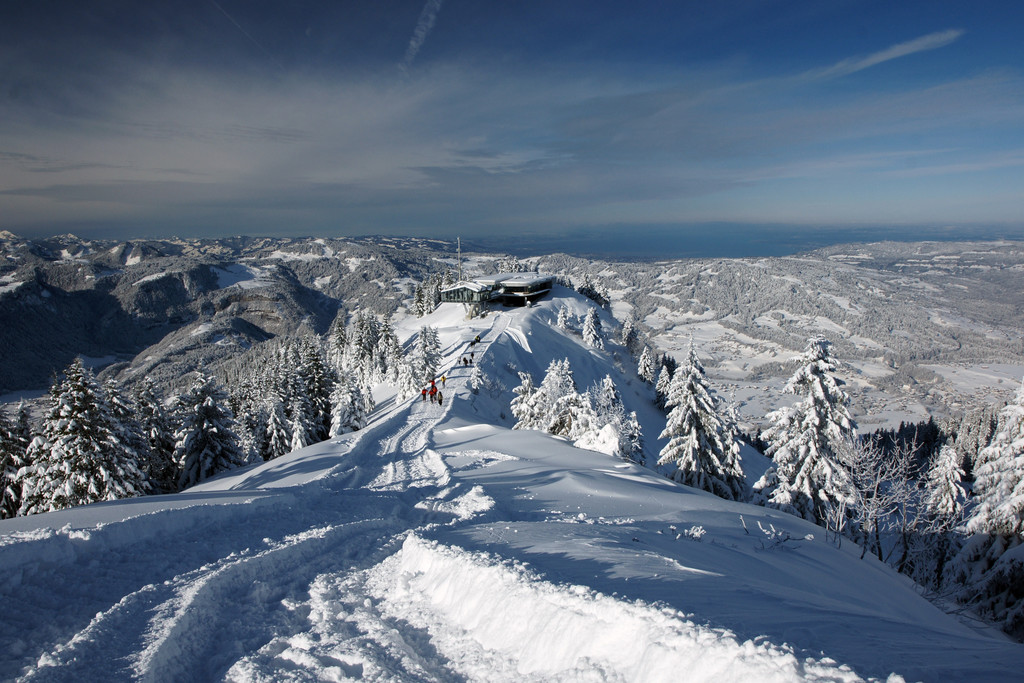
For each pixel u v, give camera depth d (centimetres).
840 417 1806
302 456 2289
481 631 491
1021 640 1087
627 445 2425
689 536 912
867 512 1394
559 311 9331
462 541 734
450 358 5781
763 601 502
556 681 387
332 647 480
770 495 1972
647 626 391
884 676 310
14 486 2555
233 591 638
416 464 2052
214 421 3048
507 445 2306
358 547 841
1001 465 1542
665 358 8638
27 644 480
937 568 1703
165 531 838
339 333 7338
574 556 634
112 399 2659
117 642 485
